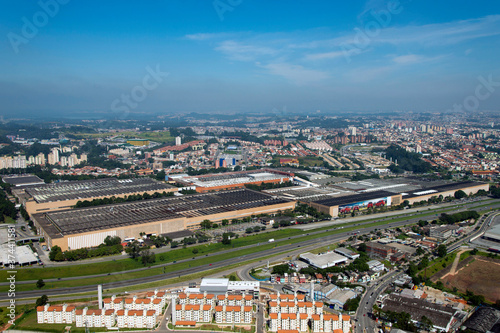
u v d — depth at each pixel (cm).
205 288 16338
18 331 13962
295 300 15300
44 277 18150
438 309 15062
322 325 14200
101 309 14488
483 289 17438
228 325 14688
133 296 16338
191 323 14525
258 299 16462
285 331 13825
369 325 14462
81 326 14300
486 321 14350
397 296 16275
